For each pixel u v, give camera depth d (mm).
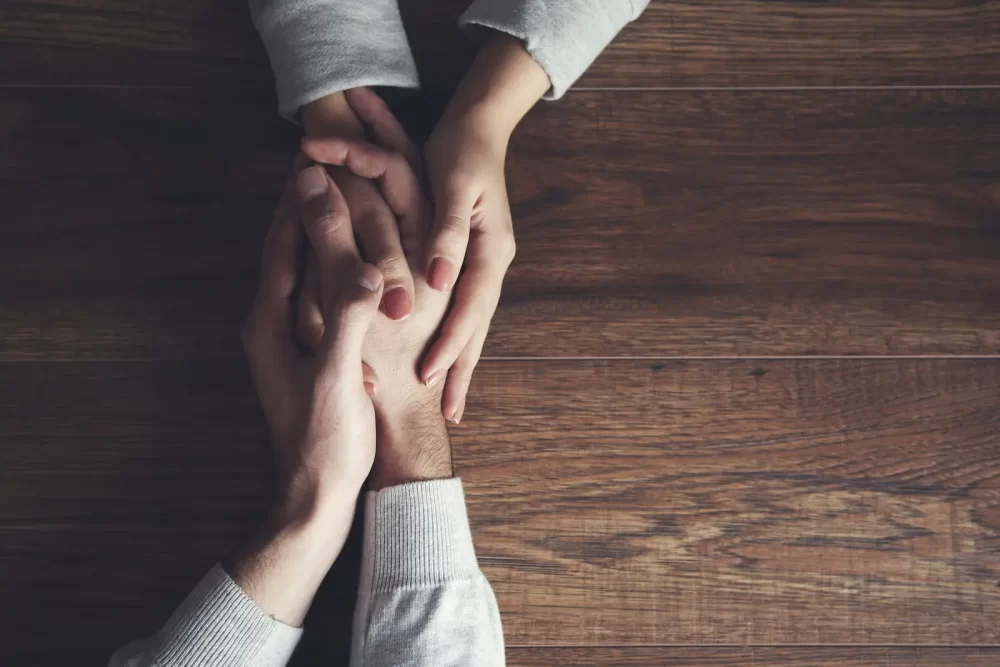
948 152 945
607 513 912
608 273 931
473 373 921
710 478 916
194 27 955
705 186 940
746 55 953
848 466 917
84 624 897
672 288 930
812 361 926
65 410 915
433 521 845
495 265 879
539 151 941
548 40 886
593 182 940
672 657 902
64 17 953
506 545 909
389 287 845
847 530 912
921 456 918
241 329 924
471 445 917
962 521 912
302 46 892
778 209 939
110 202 936
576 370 923
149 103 947
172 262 931
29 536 903
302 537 825
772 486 915
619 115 947
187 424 916
